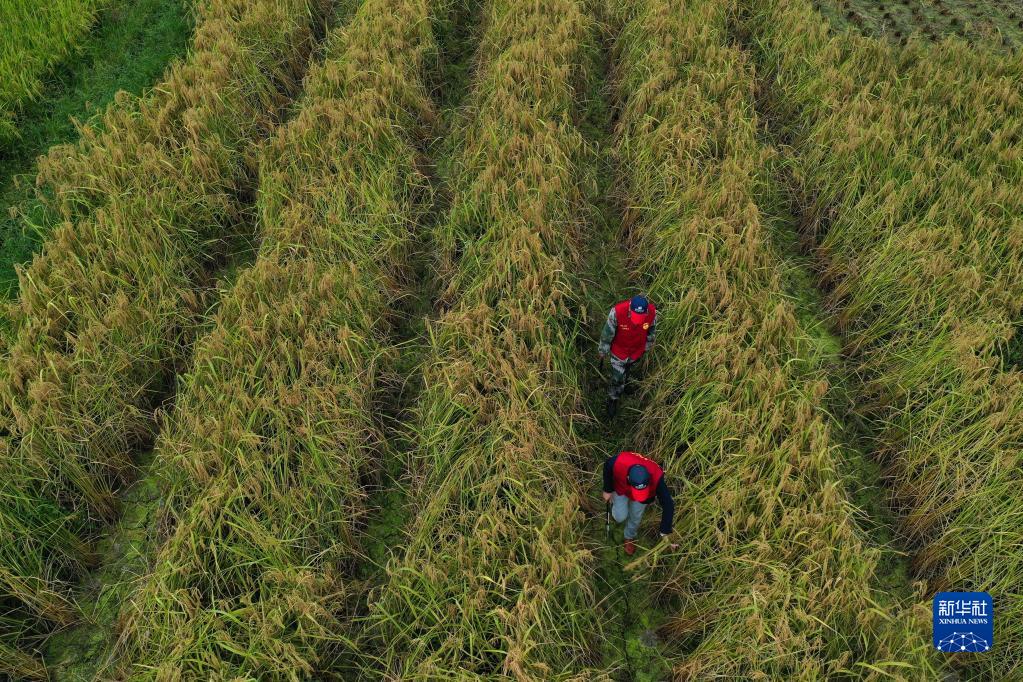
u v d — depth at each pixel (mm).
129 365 7223
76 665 5562
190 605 5254
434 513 5824
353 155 9383
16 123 11008
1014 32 13031
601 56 12570
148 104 10523
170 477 6391
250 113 10758
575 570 5422
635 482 5203
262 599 5281
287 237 8250
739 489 5727
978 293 7438
